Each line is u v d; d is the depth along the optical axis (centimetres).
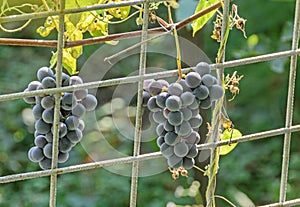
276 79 387
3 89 405
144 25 117
